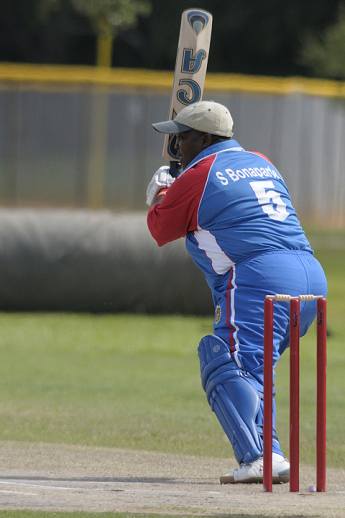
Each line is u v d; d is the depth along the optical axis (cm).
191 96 3262
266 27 18950
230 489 2770
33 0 18125
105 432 3953
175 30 18362
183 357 6084
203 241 2983
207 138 3022
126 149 13725
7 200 13525
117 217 7788
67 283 7650
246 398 2855
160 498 2622
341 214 14612
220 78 14112
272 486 2783
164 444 3753
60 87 13550
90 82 13588
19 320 7388
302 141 14188
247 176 2980
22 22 18500
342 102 14288
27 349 6281
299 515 2392
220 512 2428
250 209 2948
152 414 4341
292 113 14062
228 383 2872
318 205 14438
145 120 13700
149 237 7688
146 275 7644
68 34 19000
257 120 13950
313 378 5372
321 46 14250
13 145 13575
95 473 3131
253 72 19338
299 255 2958
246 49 19275
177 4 18425
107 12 13900
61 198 13612
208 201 2956
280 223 2964
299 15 18800
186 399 4738
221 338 2917
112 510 2455
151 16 18462
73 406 4516
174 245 7669
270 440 2714
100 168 13688
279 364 5800
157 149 13738
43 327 7106
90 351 6247
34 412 4353
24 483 2873
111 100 13638
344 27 13588
